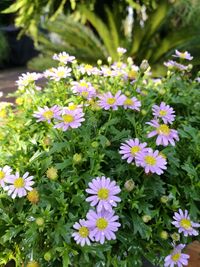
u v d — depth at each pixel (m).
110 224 0.18
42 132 0.23
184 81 0.31
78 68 0.29
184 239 0.21
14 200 0.20
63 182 0.20
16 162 0.22
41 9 0.62
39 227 0.19
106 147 0.22
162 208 0.21
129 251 0.19
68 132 0.22
